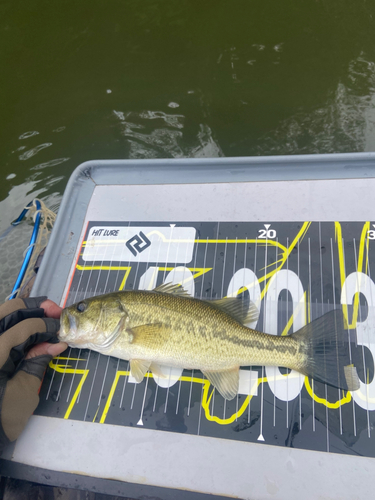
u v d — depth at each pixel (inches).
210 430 12.1
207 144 26.1
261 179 15.4
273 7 30.4
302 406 12.1
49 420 12.9
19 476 12.1
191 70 29.0
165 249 15.0
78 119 28.5
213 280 14.2
